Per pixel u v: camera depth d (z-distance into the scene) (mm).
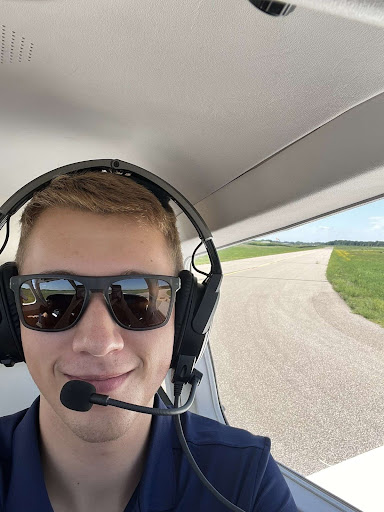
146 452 345
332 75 282
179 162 444
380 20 126
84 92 316
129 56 273
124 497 333
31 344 301
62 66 285
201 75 291
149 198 332
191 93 313
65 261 300
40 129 374
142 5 229
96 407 288
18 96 322
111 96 320
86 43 262
